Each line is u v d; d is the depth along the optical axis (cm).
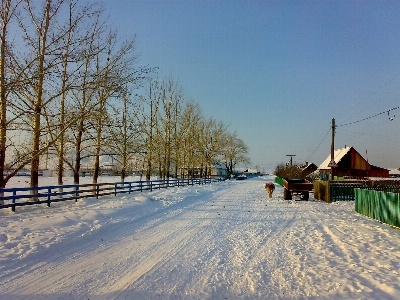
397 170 7594
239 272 702
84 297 544
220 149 6512
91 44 1681
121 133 1975
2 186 1251
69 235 955
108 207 1499
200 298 551
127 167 2661
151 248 901
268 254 859
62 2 1427
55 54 1272
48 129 1391
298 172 7038
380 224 1328
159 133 3600
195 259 801
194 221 1395
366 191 1558
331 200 2358
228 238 1060
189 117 4631
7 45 1260
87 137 1972
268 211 1788
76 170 1947
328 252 876
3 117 1210
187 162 4791
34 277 634
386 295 557
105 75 1357
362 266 741
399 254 852
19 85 1201
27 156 1404
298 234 1130
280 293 578
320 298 551
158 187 2892
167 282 629
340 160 4866
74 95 1733
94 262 750
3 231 914
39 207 1373
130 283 617
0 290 562
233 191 3584
